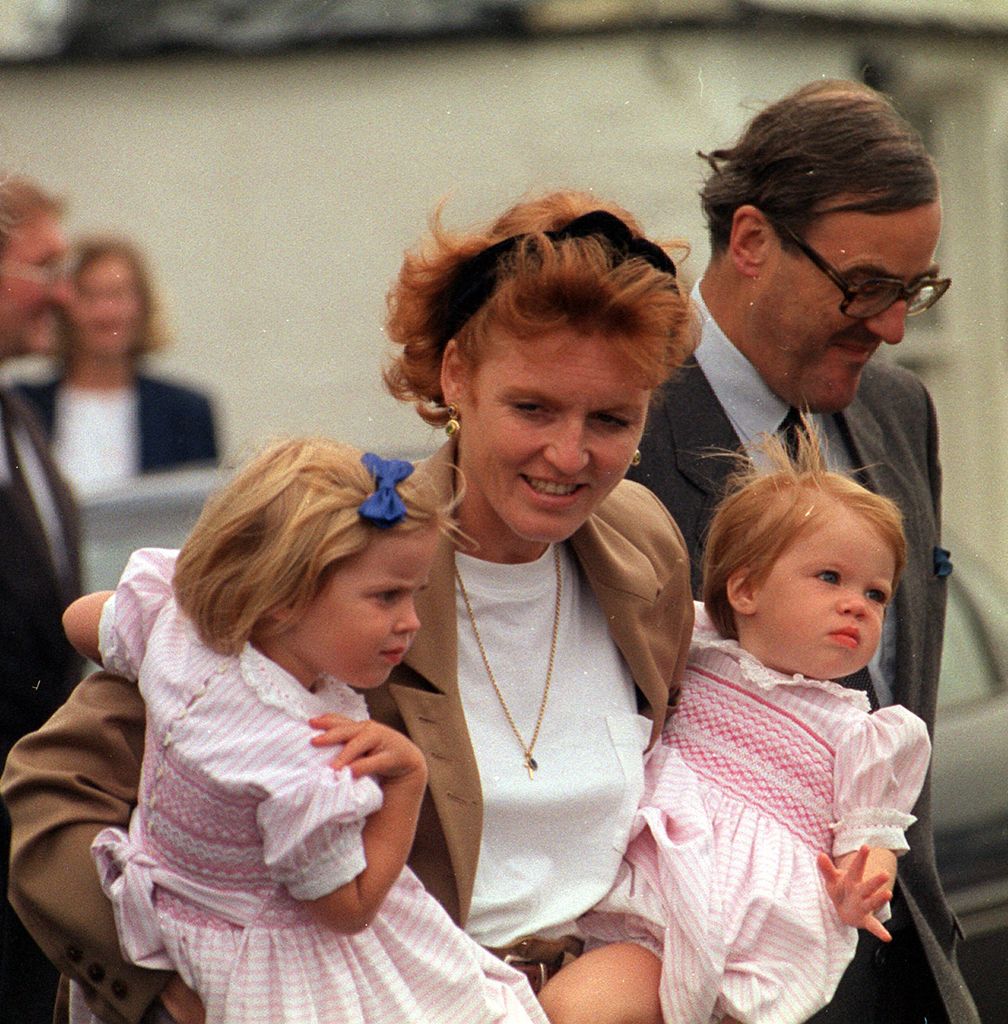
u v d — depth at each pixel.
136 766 10.66
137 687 10.70
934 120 44.72
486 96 42.06
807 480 11.95
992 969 18.05
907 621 13.38
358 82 42.47
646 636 11.42
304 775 9.79
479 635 10.91
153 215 42.75
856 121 12.97
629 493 12.09
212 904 10.07
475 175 42.28
